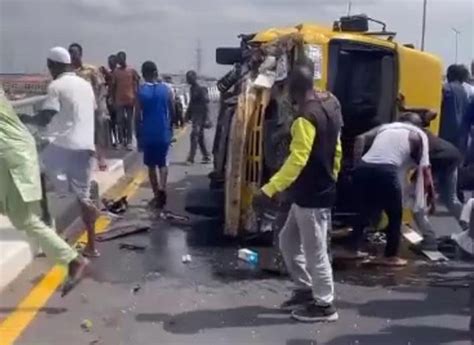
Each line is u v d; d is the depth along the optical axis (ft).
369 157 25.93
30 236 20.62
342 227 29.22
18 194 19.97
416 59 28.94
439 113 29.58
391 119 28.84
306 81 19.66
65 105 24.76
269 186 19.39
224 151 31.89
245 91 27.84
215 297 22.35
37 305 21.22
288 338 19.03
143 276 24.50
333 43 28.04
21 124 20.20
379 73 28.71
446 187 29.30
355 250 27.71
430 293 23.21
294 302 21.31
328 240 20.92
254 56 29.63
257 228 28.40
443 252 28.17
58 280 23.48
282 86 26.71
